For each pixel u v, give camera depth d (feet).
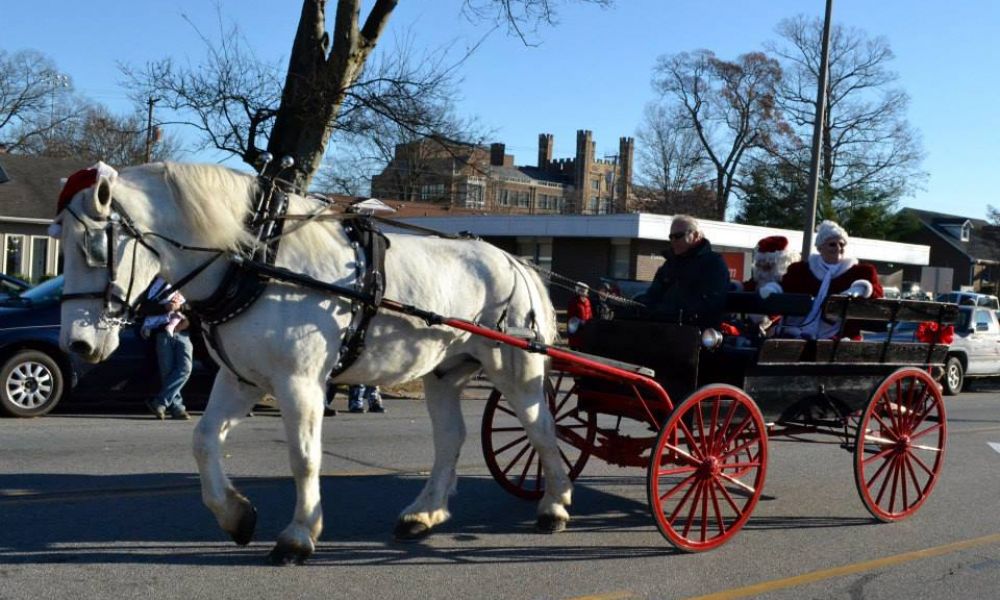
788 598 17.53
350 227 18.60
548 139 326.44
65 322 16.49
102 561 17.69
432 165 183.32
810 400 23.36
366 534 20.63
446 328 19.58
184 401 40.68
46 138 185.57
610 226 104.32
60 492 22.84
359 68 45.47
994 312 70.79
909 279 140.46
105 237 16.42
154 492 23.22
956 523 24.21
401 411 43.06
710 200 205.67
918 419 25.31
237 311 16.94
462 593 16.96
